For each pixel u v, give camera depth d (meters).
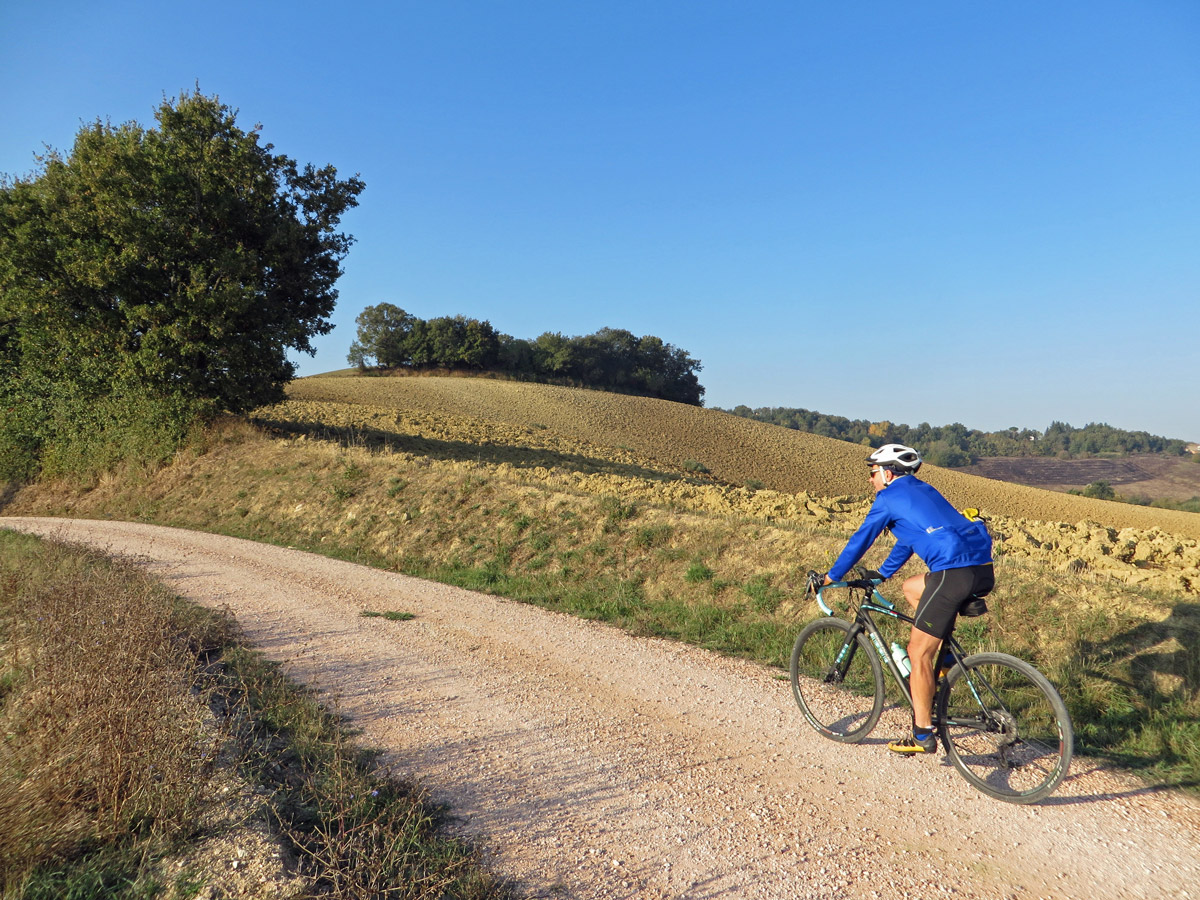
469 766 4.35
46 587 7.56
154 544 13.94
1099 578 6.81
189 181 22.88
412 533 13.21
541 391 83.62
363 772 4.09
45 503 23.92
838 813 3.78
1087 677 5.30
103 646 4.89
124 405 23.14
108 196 21.36
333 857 3.03
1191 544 8.56
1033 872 3.22
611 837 3.54
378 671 6.26
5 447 26.75
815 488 53.50
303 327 25.48
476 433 44.69
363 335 119.06
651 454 58.28
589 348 125.94
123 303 22.36
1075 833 3.54
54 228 22.55
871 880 3.17
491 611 8.66
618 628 7.96
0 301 23.52
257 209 24.42
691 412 83.19
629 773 4.27
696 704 5.48
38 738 3.85
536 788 4.07
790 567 8.43
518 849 3.42
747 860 3.33
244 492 18.27
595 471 35.44
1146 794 3.92
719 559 9.17
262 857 3.04
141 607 6.33
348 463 17.67
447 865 3.12
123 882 2.92
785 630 7.33
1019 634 6.12
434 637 7.42
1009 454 178.75
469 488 13.98
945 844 3.46
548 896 3.03
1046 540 9.55
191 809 3.36
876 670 4.59
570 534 11.20
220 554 12.95
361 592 9.75
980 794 3.96
